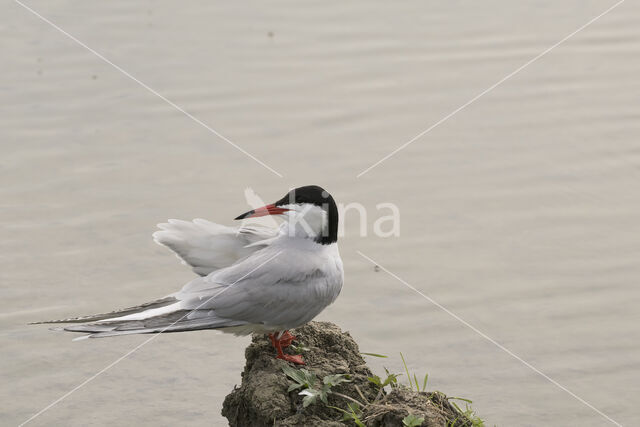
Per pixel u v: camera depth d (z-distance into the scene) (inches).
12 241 493.0
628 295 458.0
